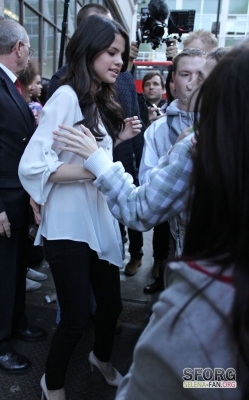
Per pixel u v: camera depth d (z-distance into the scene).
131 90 2.35
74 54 1.34
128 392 0.52
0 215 1.67
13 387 1.72
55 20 5.44
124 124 1.57
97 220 1.44
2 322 1.79
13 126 1.71
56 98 1.31
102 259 1.48
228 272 0.48
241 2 16.83
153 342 0.48
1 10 3.21
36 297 2.52
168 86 2.37
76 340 1.46
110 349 1.68
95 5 2.14
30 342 2.04
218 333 0.45
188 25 3.49
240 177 0.47
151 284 2.68
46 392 1.54
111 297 1.58
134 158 2.67
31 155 1.30
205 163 0.50
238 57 0.49
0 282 1.78
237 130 0.47
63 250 1.39
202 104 0.52
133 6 12.87
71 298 1.42
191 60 1.63
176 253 1.27
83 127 1.26
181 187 1.07
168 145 1.85
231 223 0.48
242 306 0.45
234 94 0.48
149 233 4.06
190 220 0.54
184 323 0.46
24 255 1.98
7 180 1.75
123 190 1.17
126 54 1.49
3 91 1.71
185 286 0.49
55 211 1.38
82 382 1.76
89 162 1.20
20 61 1.84
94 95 1.41
